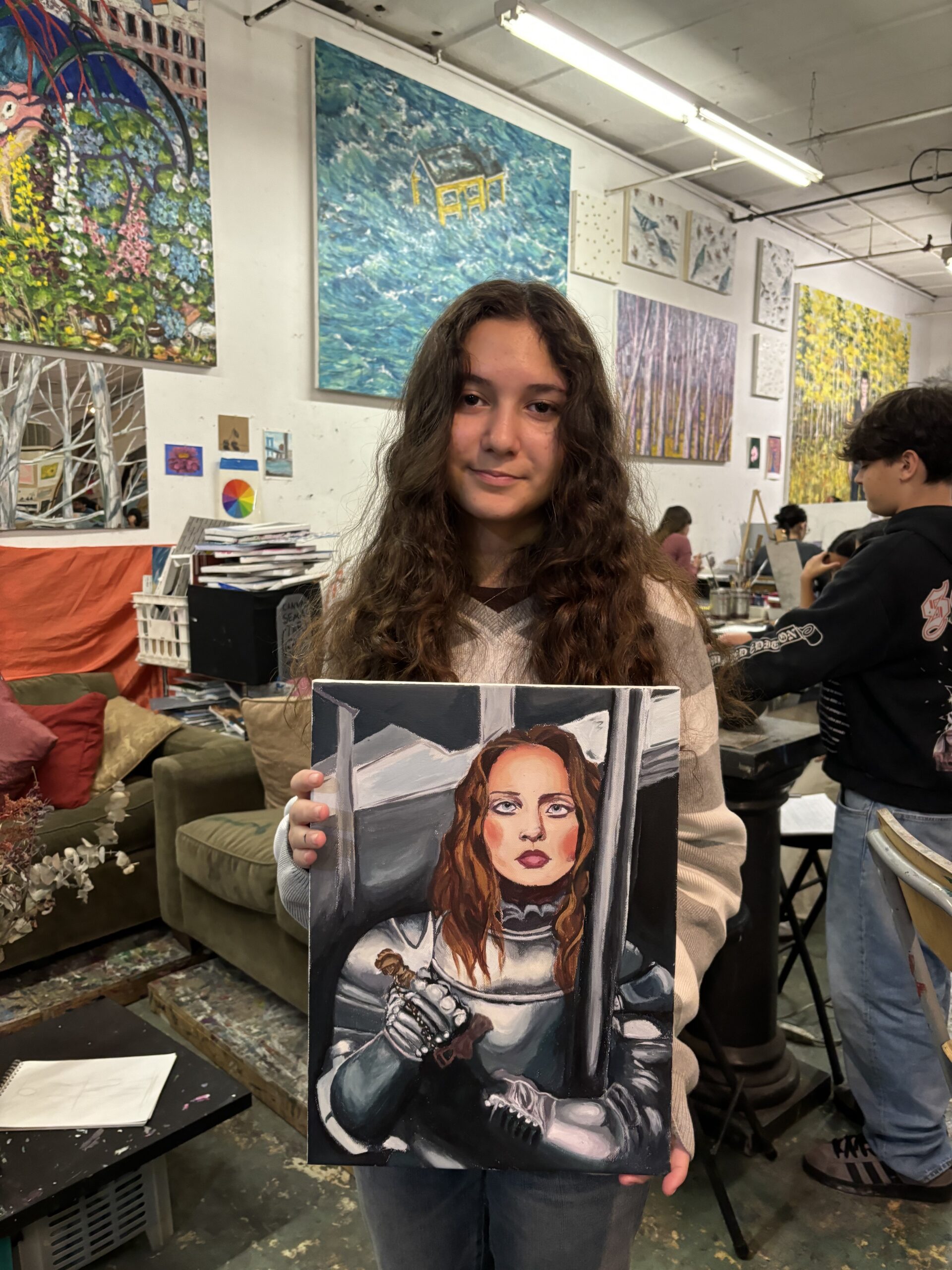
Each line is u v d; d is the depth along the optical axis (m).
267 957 2.18
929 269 8.96
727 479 7.27
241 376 3.91
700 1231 1.60
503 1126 0.69
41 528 3.30
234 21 3.73
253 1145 1.83
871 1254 1.54
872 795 1.58
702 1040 1.89
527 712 0.70
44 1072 1.56
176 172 3.55
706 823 0.78
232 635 2.97
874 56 4.73
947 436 1.53
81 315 3.32
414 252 4.50
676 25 4.43
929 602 1.49
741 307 7.19
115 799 1.48
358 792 0.70
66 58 3.19
